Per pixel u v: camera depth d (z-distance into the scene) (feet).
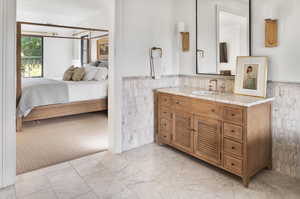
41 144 10.72
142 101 10.41
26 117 13.16
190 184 7.26
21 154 9.51
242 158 7.07
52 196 6.57
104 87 16.56
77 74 16.99
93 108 16.10
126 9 9.41
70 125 14.11
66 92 14.60
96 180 7.48
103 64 18.54
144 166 8.51
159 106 10.30
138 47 9.99
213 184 7.25
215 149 7.91
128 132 10.09
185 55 11.08
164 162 8.87
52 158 9.16
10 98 7.11
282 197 6.53
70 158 9.18
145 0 10.03
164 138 10.23
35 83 14.28
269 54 7.91
